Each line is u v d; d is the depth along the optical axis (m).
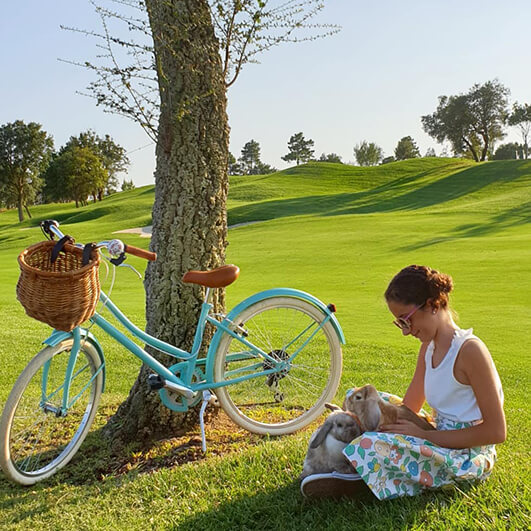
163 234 3.80
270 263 18.31
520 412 4.46
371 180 69.44
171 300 3.79
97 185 76.00
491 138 76.81
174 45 3.63
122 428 3.78
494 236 21.81
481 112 73.25
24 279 2.85
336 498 2.71
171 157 3.75
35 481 3.22
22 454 3.46
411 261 16.45
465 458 2.60
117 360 6.29
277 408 4.36
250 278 15.23
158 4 3.58
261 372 3.78
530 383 5.43
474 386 2.50
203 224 3.80
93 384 3.57
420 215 31.33
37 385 5.04
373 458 2.50
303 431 3.91
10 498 3.05
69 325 2.97
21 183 73.00
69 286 2.86
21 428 3.91
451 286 2.60
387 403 2.74
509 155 94.50
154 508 2.82
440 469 2.60
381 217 31.27
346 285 13.26
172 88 3.67
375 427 2.68
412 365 6.15
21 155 71.12
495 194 42.28
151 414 3.74
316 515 2.63
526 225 24.77
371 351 6.77
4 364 6.06
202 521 2.65
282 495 2.84
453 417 2.63
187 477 3.06
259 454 3.27
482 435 2.49
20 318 9.16
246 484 2.97
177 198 3.76
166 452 3.49
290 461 3.18
